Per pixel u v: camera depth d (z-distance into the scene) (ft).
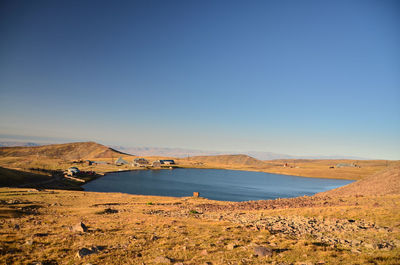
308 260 38.88
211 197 285.64
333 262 37.76
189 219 91.61
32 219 84.23
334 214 84.79
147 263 38.75
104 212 110.93
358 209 88.12
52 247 47.06
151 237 57.16
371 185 180.24
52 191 225.97
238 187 390.42
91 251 44.47
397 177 172.04
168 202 179.32
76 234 59.21
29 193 193.77
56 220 83.15
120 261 39.58
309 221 76.48
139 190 332.80
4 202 131.64
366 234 56.39
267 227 69.87
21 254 42.06
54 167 596.29
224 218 94.63
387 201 101.09
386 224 65.77
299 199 158.81
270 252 42.96
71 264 37.91
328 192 213.25
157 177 522.06
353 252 43.52
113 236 58.13
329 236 57.77
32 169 453.58
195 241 53.21
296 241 51.98
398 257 39.17
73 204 144.56
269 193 328.49
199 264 37.70
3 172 328.29
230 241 53.31
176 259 40.60
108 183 404.77
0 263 37.01
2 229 63.77
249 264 37.47
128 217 95.35
